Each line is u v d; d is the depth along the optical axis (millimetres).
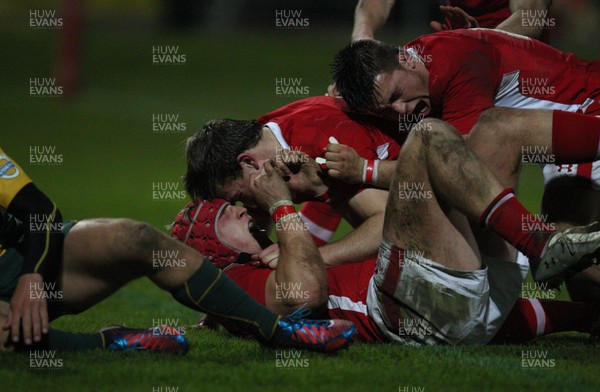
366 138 16938
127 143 63406
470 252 14188
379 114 16906
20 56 96062
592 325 16016
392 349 14352
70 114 75250
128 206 39969
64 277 13320
